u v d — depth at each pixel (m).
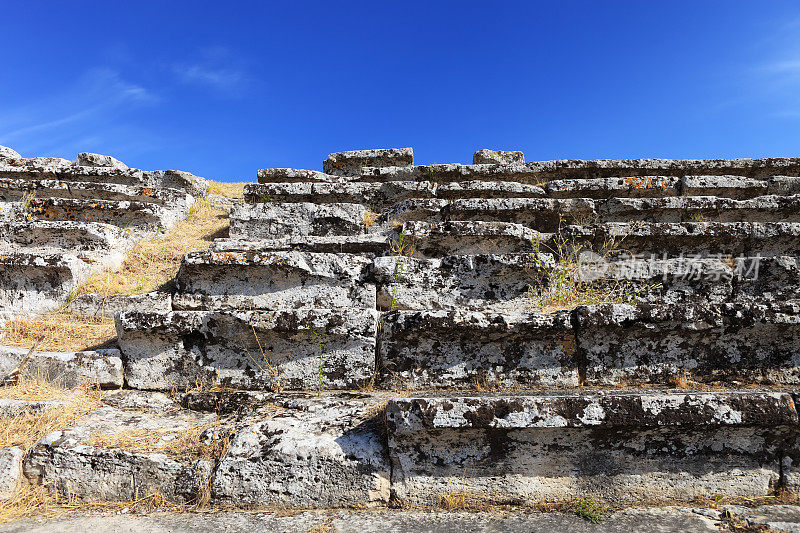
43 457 2.89
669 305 3.51
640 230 5.11
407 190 6.80
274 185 6.74
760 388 3.39
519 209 5.98
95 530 2.55
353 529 2.55
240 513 2.74
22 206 6.17
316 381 3.65
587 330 3.56
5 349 3.75
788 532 2.44
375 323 3.68
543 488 2.82
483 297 4.25
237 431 3.06
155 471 2.87
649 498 2.82
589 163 7.91
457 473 2.84
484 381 3.58
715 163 7.93
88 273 4.86
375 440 2.95
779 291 4.51
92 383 3.61
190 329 3.65
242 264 4.14
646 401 2.77
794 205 5.69
